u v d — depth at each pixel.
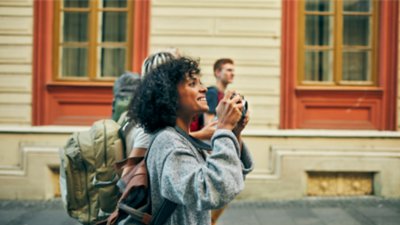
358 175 8.01
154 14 8.01
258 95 7.99
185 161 2.13
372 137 7.88
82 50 8.22
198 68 2.33
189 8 7.98
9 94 8.02
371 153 7.87
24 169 7.82
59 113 8.10
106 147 3.18
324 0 8.18
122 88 4.20
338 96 8.06
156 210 2.23
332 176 8.01
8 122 8.01
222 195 2.04
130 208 2.27
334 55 8.16
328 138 7.87
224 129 2.16
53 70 8.15
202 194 2.03
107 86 8.09
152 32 8.02
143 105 2.27
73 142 3.23
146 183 2.26
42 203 7.64
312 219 6.75
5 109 8.01
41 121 8.04
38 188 7.84
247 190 7.80
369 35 8.20
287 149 7.84
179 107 2.29
